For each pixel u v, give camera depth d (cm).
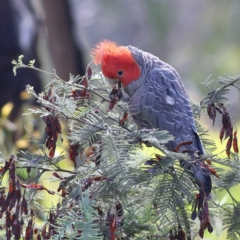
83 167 650
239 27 3519
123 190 598
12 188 610
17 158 654
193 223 704
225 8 3656
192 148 720
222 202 771
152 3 3981
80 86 689
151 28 4006
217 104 704
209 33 3744
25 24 1444
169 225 678
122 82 796
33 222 660
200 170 621
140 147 649
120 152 611
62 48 1719
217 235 770
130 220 666
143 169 632
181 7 3988
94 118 641
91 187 633
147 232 683
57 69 1752
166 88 785
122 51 789
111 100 716
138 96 800
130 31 3988
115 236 595
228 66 3544
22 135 1234
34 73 1424
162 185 622
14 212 641
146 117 795
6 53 1373
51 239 568
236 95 2958
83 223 568
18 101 1385
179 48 3944
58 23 1702
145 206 662
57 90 698
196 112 787
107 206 653
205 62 3700
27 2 1546
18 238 619
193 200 630
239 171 682
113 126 713
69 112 644
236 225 680
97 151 653
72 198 625
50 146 673
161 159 611
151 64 823
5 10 1377
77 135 628
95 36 3888
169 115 766
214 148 760
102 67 789
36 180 670
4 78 1372
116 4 3941
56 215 631
